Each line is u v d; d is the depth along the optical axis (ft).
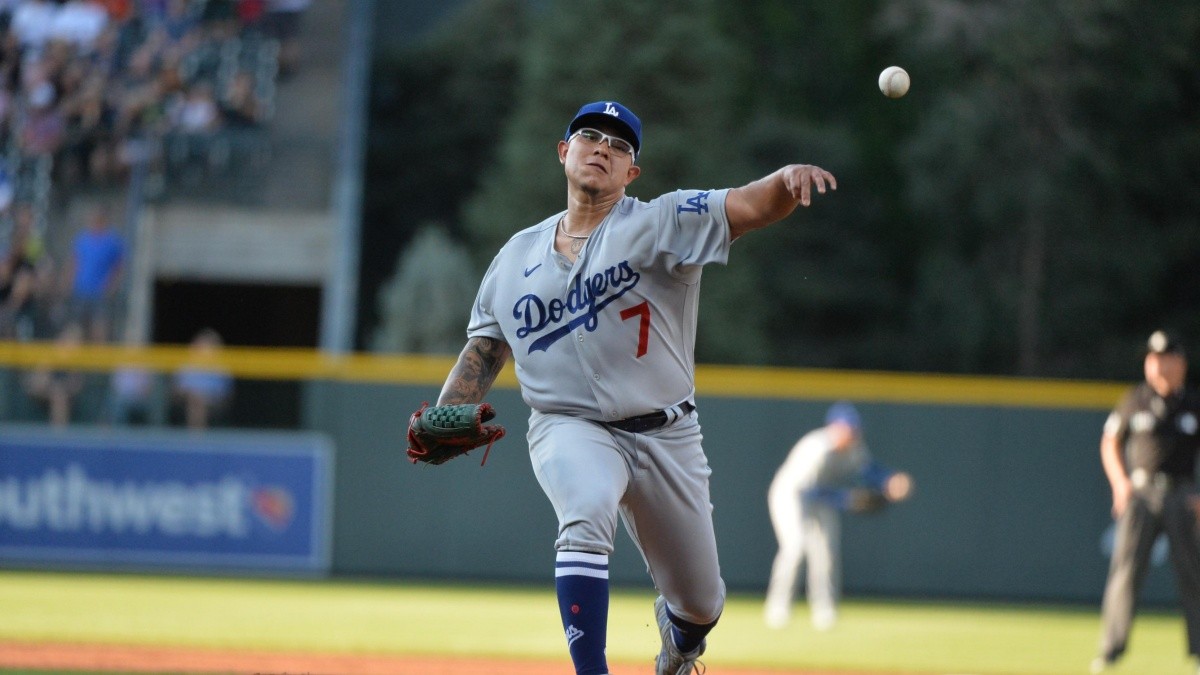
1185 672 99.91
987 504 152.35
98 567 150.82
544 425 52.75
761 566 152.35
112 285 228.63
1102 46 297.53
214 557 151.94
